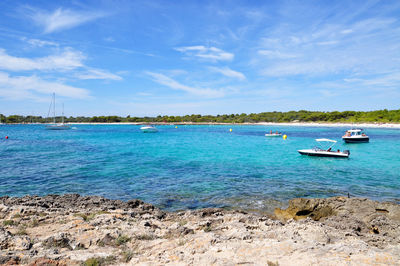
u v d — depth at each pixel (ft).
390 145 158.51
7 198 48.14
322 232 28.55
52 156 111.96
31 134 284.00
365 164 93.66
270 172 79.20
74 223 31.32
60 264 19.86
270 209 47.21
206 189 60.18
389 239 27.99
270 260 19.81
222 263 19.42
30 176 73.05
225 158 106.83
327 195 55.57
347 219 36.91
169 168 84.99
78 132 333.01
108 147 150.51
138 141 194.49
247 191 58.49
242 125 613.11
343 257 19.93
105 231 28.12
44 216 34.83
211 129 431.43
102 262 20.57
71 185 63.93
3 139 209.36
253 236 26.43
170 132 339.77
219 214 40.47
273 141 195.00
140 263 20.18
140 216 38.29
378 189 60.23
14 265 19.36
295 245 22.67
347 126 420.36
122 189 60.49
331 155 107.76
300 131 333.01
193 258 20.54
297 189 60.03
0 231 26.16
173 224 33.35
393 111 446.19
